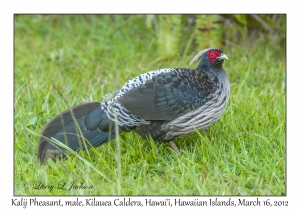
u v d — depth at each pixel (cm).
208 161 1578
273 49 2656
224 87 1727
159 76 1650
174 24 2491
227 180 1523
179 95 1628
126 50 2656
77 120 1641
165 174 1555
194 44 2694
